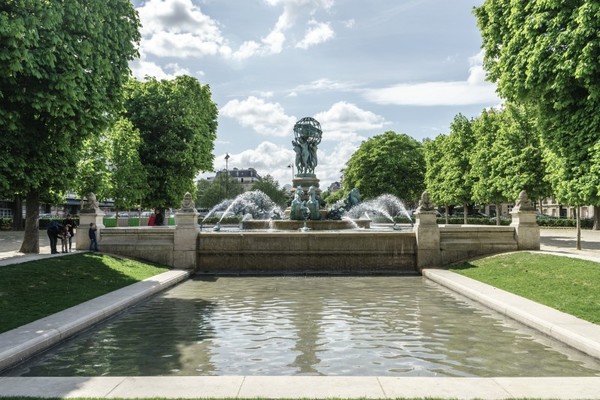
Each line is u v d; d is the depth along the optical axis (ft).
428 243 75.00
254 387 23.85
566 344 32.71
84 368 28.50
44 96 53.21
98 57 59.52
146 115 137.08
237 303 49.44
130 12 67.77
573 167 57.98
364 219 110.42
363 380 24.99
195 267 75.72
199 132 153.48
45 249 90.89
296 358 30.45
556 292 46.85
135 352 31.86
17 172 60.59
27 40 48.32
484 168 140.36
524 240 74.95
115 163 126.00
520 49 61.62
